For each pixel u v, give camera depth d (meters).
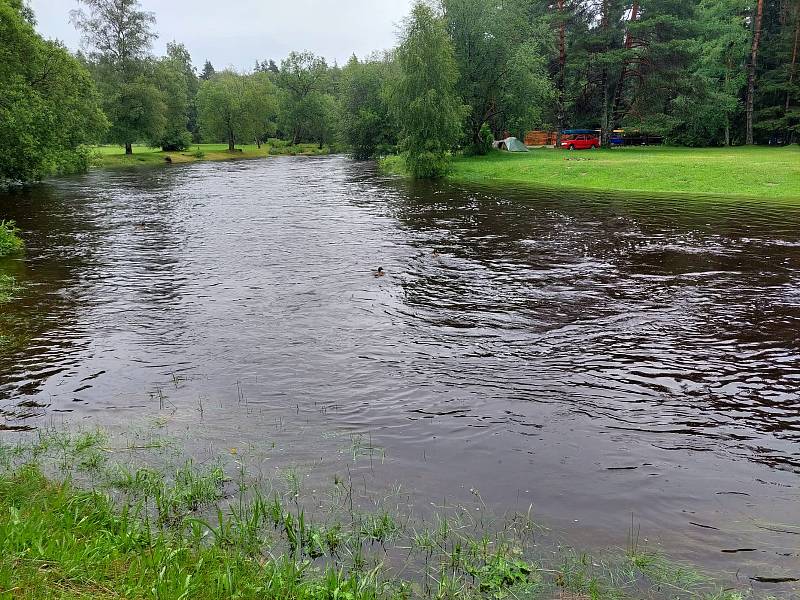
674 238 18.92
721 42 57.19
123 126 63.53
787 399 7.95
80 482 5.83
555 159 44.75
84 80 40.50
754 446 6.78
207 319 11.39
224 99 82.06
